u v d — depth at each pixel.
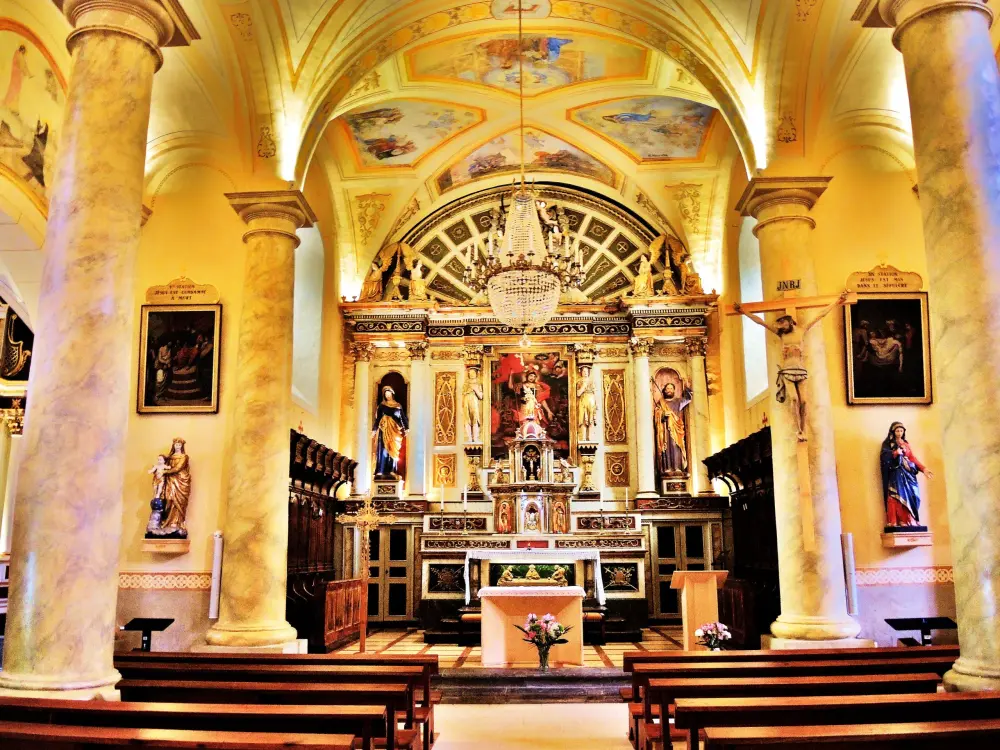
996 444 6.87
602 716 8.87
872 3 8.06
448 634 14.69
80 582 6.82
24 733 4.19
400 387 18.17
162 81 11.28
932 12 7.59
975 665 6.64
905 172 12.21
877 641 11.03
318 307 16.30
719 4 11.25
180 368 12.05
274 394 10.98
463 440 18.12
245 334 11.13
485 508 17.61
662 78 14.65
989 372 6.98
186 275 12.32
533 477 16.92
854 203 12.09
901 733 4.16
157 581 11.48
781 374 10.07
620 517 16.92
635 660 7.29
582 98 15.72
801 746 4.17
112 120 7.56
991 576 6.73
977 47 7.48
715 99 12.44
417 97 15.33
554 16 13.13
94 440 7.07
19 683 6.52
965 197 7.24
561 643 10.95
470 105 15.87
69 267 7.27
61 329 7.16
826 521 10.34
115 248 7.42
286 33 11.17
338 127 15.95
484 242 19.22
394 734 5.55
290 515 13.20
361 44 12.20
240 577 10.44
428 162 17.34
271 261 11.32
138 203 7.68
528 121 16.61
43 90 10.58
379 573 17.19
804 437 10.05
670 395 18.02
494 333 18.50
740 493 15.31
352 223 18.06
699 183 17.58
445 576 15.78
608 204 19.31
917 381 11.66
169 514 11.54
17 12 9.64
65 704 4.90
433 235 19.22
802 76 11.19
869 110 11.82
